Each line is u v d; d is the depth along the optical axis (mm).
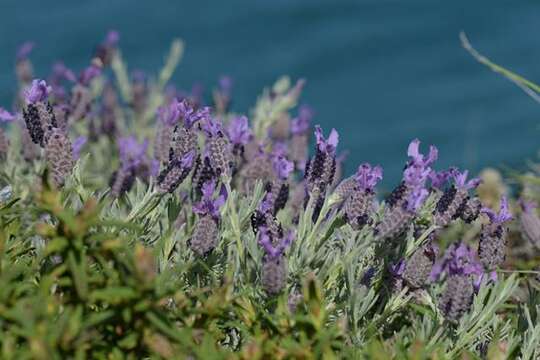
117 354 7703
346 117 58375
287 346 7828
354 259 9797
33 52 58938
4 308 7488
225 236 10008
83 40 60375
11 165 12156
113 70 17078
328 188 9977
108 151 16078
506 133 55188
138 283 7504
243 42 63062
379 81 61375
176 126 10461
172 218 10234
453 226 10438
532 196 13430
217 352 7777
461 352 9078
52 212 7695
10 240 9258
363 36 63812
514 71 61469
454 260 9180
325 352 7875
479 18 64688
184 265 8875
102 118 16125
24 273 8352
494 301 9781
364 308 9547
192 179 10367
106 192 10039
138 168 12289
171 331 7551
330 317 9547
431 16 65125
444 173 10477
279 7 64688
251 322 8625
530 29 64312
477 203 10039
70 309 7645
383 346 8469
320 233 10055
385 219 9414
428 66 62375
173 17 63250
